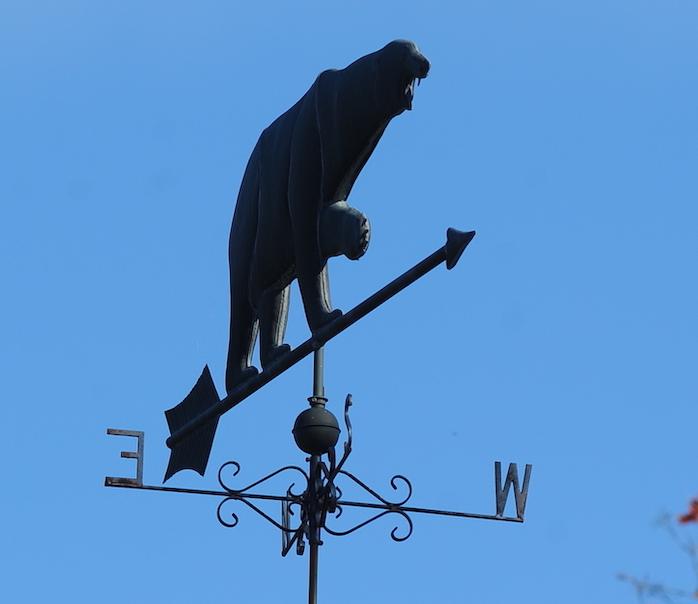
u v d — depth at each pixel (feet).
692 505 47.60
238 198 80.94
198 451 79.87
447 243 64.80
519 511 81.05
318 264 71.82
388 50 69.05
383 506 76.64
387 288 67.10
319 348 71.56
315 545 74.79
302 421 76.23
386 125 69.67
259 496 77.46
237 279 79.46
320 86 72.95
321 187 71.92
